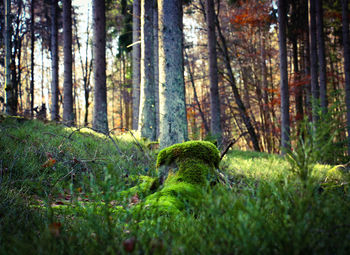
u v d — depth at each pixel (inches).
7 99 408.2
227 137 333.4
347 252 56.9
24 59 1212.5
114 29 989.8
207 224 72.5
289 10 799.1
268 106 865.5
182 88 254.4
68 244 68.6
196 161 164.1
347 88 528.4
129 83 1123.9
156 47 578.6
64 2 554.9
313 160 63.2
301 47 866.8
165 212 112.9
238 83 1068.5
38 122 367.2
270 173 214.2
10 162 178.7
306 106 664.4
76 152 230.7
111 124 1987.0
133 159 247.0
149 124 443.2
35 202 124.6
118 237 72.3
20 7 821.9
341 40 779.4
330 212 62.5
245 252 54.4
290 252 54.1
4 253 62.8
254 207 61.4
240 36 893.2
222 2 930.7
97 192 86.6
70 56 556.4
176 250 61.7
